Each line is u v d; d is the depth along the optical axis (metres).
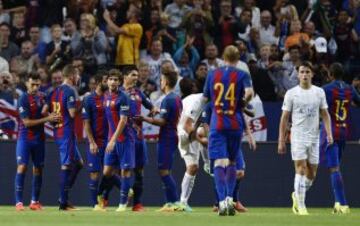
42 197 53.91
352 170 54.69
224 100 36.72
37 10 64.06
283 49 64.50
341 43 65.44
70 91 45.22
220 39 64.56
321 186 54.50
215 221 32.94
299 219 35.44
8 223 31.05
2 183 53.56
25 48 61.34
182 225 30.38
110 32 62.44
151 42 62.28
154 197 54.12
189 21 63.78
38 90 45.81
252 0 66.06
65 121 45.31
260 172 54.50
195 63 62.28
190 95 44.09
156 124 44.00
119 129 42.62
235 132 36.78
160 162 44.50
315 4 66.88
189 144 44.53
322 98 40.81
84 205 53.72
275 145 54.53
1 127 55.09
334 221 34.22
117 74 42.81
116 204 53.81
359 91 59.03
